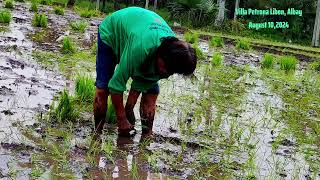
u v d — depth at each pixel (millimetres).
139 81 4539
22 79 6152
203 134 5031
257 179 3949
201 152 4398
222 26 27812
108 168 3758
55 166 3623
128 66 4219
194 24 28328
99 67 4629
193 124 5367
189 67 4066
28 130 4285
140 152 4242
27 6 19688
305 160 4656
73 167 3656
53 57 8219
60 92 5719
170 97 6582
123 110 4527
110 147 4164
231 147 4727
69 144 4105
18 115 4660
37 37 10555
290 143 5172
